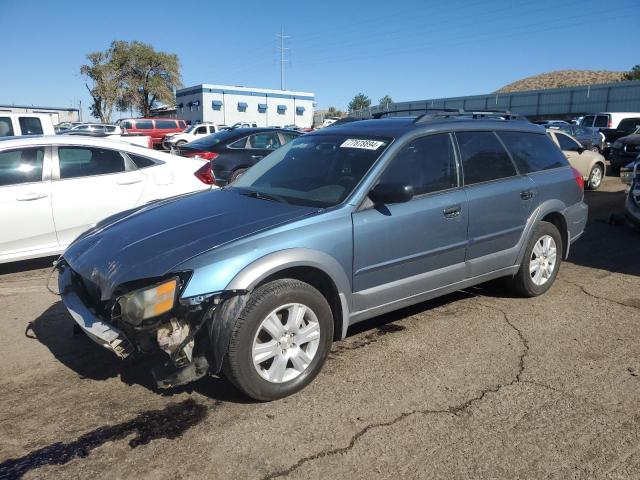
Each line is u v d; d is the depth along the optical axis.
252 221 3.46
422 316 4.66
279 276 3.37
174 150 11.66
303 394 3.38
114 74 58.44
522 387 3.47
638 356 3.93
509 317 4.64
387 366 3.75
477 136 4.57
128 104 59.91
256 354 3.16
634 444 2.89
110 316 3.17
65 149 6.05
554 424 3.07
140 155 6.61
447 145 4.29
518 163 4.84
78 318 3.32
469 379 3.57
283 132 11.65
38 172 5.84
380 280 3.79
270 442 2.90
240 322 3.06
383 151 3.92
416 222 3.89
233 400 3.32
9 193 5.62
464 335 4.27
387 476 2.64
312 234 3.38
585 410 3.21
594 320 4.60
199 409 3.22
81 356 3.93
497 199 4.47
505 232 4.61
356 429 3.02
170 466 2.71
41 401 3.32
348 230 3.53
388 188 3.62
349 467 2.71
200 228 3.44
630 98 44.28
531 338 4.22
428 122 4.29
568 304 4.98
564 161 5.39
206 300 2.97
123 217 4.08
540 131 5.28
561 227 5.31
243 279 3.05
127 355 3.03
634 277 5.87
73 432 3.00
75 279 3.62
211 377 3.60
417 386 3.48
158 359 3.25
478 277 4.51
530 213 4.81
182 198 4.37
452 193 4.18
